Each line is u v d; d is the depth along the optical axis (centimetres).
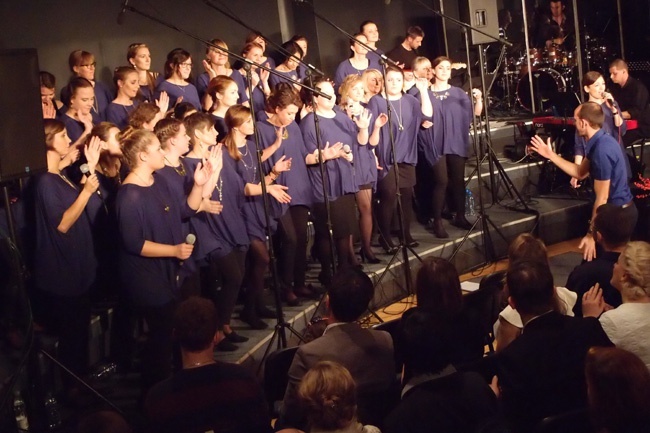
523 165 824
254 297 562
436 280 376
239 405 306
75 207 445
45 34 759
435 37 1026
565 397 317
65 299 457
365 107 680
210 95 586
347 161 615
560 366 316
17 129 421
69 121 567
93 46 795
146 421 312
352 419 274
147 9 834
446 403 284
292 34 942
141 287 441
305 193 596
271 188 548
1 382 405
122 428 265
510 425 315
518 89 982
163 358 452
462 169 728
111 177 493
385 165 679
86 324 470
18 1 739
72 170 512
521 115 944
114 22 809
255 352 521
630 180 703
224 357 509
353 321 344
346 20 959
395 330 386
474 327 397
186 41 866
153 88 696
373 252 691
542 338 320
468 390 288
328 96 523
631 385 250
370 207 657
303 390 273
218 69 722
